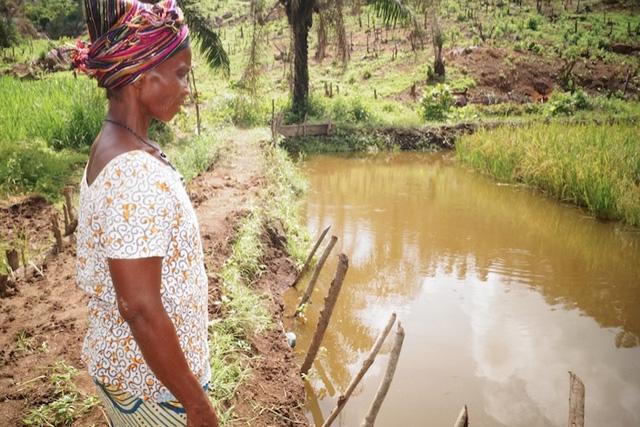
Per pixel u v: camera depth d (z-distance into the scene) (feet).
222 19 135.03
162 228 4.74
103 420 11.26
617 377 17.94
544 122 65.72
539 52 93.66
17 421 11.18
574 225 34.19
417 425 15.15
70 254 20.39
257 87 63.05
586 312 22.48
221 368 13.47
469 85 83.25
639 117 67.92
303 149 57.06
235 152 42.04
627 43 98.48
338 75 93.09
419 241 30.68
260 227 24.59
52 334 14.38
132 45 4.84
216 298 17.16
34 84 56.54
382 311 21.94
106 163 4.78
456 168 50.42
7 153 31.63
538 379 17.54
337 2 59.82
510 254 29.09
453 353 18.89
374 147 57.98
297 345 19.02
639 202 34.17
